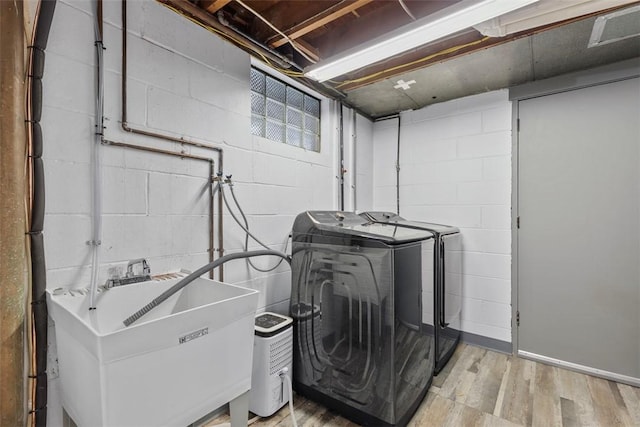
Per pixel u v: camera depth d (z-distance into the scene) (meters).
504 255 2.97
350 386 1.94
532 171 2.83
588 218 2.59
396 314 1.80
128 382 0.95
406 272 1.93
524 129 2.87
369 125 3.77
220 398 1.23
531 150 2.84
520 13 1.66
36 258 1.25
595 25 1.97
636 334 2.40
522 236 2.88
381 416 1.81
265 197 2.42
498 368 2.63
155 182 1.72
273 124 2.65
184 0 1.72
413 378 2.01
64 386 1.21
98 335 0.89
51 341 1.33
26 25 1.26
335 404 2.01
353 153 3.48
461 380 2.43
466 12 1.59
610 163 2.50
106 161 1.52
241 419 1.33
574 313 2.64
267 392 1.92
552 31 2.04
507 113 2.96
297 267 2.22
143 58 1.67
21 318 1.20
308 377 2.14
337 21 2.12
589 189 2.58
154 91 1.71
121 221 1.57
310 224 2.17
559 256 2.71
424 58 2.32
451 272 2.84
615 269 2.48
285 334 2.05
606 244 2.52
